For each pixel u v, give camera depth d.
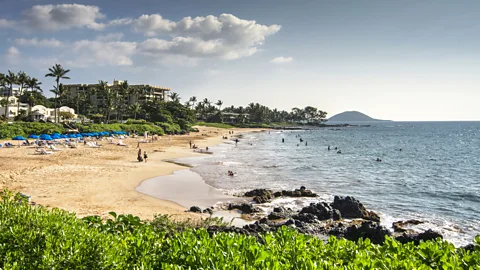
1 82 82.38
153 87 139.62
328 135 135.50
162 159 45.41
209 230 12.86
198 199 23.11
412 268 4.14
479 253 4.70
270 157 53.06
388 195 26.75
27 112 91.88
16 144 52.31
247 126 180.12
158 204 20.77
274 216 18.59
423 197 26.16
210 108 183.88
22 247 4.20
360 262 4.21
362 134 146.00
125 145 59.16
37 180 25.47
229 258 4.06
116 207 19.05
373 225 15.30
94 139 67.44
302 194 25.02
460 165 47.59
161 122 105.50
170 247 4.82
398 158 55.97
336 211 18.88
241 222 18.11
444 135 141.25
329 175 36.31
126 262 4.52
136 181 28.09
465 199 25.56
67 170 30.98
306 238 5.30
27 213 5.11
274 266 3.80
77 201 19.84
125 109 114.06
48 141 56.53
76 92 135.38
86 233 4.68
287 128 188.38
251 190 26.02
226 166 40.81
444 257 4.66
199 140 86.06
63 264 3.96
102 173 30.61
